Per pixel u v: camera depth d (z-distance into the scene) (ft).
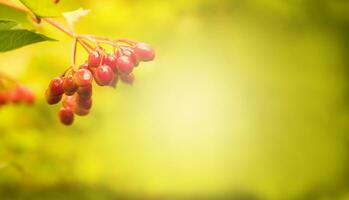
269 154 6.50
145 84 5.77
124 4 5.25
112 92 4.82
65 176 4.43
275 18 6.32
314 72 6.48
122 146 5.47
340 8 6.31
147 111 5.81
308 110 6.53
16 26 1.77
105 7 4.85
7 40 1.78
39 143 4.00
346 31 6.47
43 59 3.97
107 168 5.38
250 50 6.33
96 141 5.02
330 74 6.51
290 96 6.50
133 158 5.67
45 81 4.06
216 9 6.14
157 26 5.66
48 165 4.03
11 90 2.52
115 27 5.00
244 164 6.46
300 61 6.46
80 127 4.59
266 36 6.35
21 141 3.68
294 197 6.57
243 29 6.29
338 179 6.61
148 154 5.87
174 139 6.06
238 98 6.37
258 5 6.18
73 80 1.78
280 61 6.42
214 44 6.16
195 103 6.10
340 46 6.48
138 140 5.75
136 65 1.83
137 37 5.51
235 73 6.32
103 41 1.83
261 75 6.39
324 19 6.40
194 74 6.10
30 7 1.87
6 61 3.82
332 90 6.51
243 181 6.47
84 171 4.71
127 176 5.65
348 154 6.60
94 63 1.79
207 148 6.28
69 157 4.53
